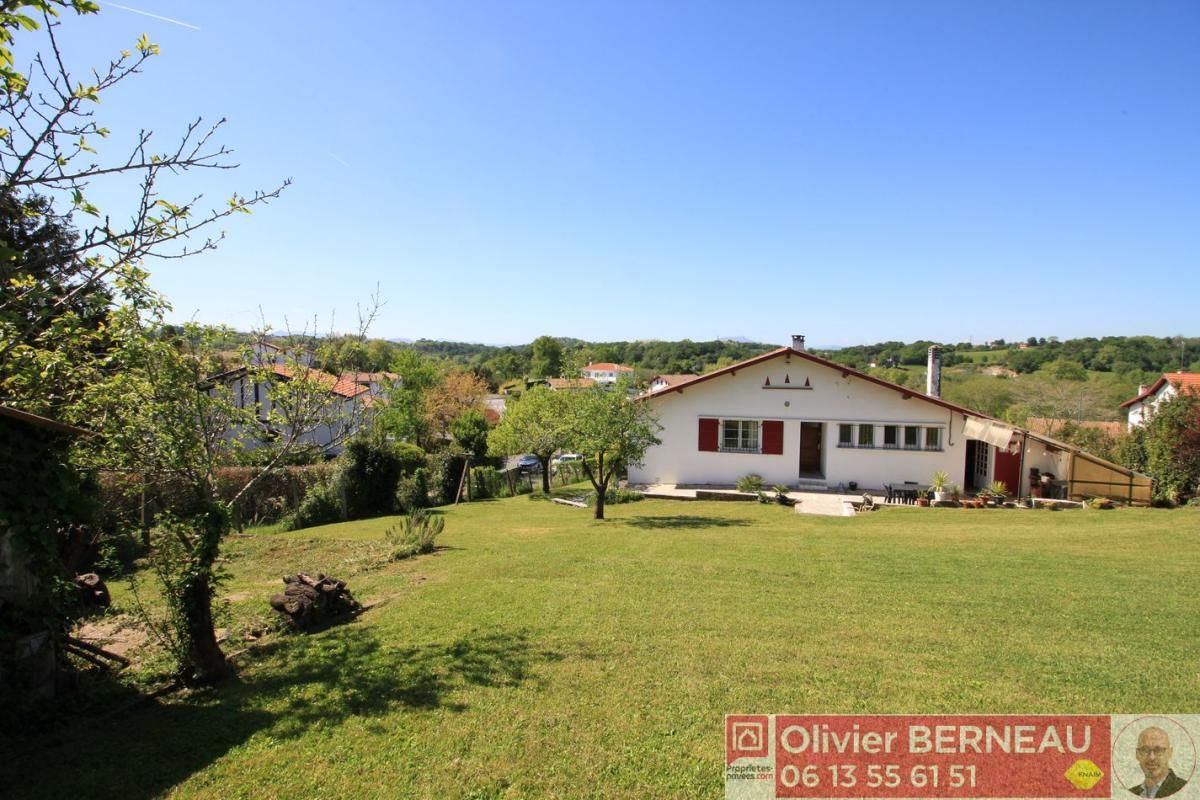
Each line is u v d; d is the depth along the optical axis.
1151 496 19.58
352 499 21.88
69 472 5.86
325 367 8.08
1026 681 5.65
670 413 24.73
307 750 4.82
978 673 5.85
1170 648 6.48
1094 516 17.08
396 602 9.00
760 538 13.84
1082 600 8.36
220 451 7.00
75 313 6.12
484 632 7.40
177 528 6.38
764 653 6.45
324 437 21.55
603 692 5.62
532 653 6.64
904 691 5.48
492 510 21.78
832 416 23.56
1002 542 13.04
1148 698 5.28
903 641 6.77
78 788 4.38
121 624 8.27
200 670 6.32
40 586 5.66
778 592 8.89
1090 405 47.31
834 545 12.77
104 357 6.50
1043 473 21.61
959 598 8.50
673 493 22.84
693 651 6.53
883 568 10.42
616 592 8.99
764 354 23.73
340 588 8.75
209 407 6.64
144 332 6.26
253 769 4.57
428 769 4.47
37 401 6.28
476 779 4.31
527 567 10.85
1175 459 20.25
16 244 5.55
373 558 12.43
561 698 5.53
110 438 6.15
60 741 5.12
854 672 5.91
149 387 6.25
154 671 6.54
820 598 8.55
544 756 4.58
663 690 5.61
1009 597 8.53
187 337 6.89
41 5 4.20
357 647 7.14
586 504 22.14
